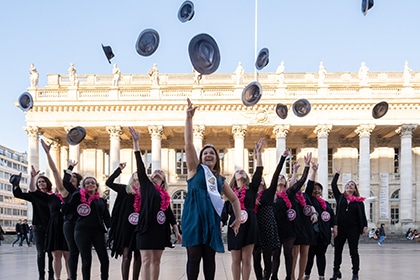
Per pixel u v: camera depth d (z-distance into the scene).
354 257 13.85
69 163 12.84
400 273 16.20
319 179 51.47
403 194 51.69
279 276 15.29
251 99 11.97
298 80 57.66
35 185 13.70
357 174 56.88
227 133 56.75
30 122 52.28
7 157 146.25
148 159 58.19
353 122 51.81
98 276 15.09
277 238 11.38
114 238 11.45
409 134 51.81
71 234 11.65
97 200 11.60
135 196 11.34
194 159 7.73
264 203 11.40
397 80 57.66
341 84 53.94
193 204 7.59
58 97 52.47
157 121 52.31
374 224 50.62
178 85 55.12
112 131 52.28
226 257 26.84
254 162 57.28
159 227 9.56
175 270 17.73
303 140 57.53
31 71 52.72
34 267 19.05
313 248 13.98
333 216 13.95
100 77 58.94
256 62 12.86
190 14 10.00
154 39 10.01
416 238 46.62
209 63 8.23
